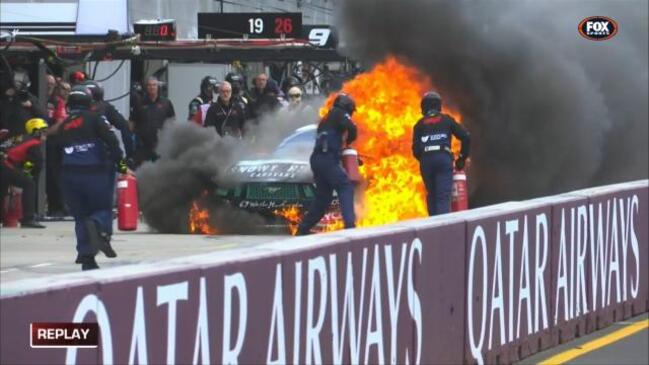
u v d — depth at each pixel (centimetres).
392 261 2753
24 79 6384
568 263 3681
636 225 4216
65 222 6650
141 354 1959
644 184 4300
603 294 3947
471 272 3116
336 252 2531
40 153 6194
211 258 2188
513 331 3344
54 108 6888
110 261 4753
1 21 7094
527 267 3419
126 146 4550
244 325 2228
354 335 2605
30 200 6228
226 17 8600
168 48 7481
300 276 2405
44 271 4444
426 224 2914
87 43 7044
